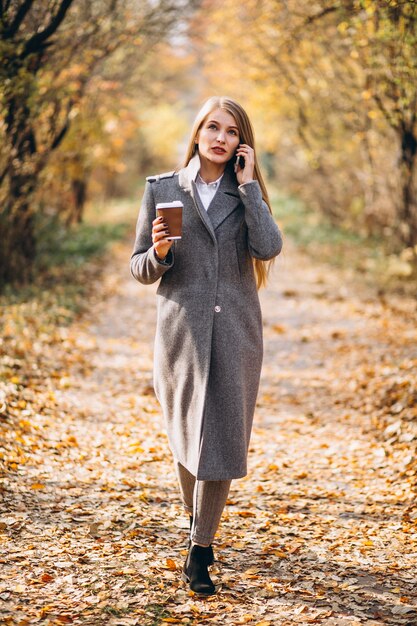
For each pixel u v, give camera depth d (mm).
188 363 3209
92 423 5793
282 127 19188
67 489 4414
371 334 9109
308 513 4336
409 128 11930
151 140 30344
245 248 3293
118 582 3309
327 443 5648
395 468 4953
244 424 3236
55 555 3539
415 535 3928
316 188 21500
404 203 13430
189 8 11672
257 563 3648
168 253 3158
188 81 25875
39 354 7352
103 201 27156
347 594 3322
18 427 5180
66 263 13297
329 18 11078
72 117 10789
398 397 6234
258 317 3328
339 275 13672
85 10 9477
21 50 7145
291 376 7656
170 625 3000
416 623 3049
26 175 10031
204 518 3275
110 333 9172
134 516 4105
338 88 13562
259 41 14352
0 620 2916
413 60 8398
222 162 3270
